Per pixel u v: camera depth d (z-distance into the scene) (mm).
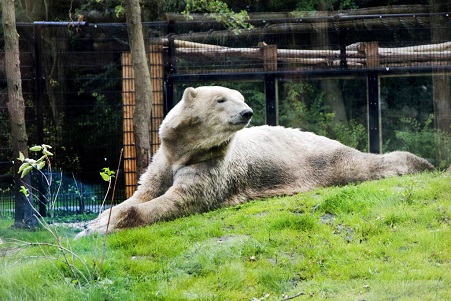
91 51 15930
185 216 10547
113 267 8148
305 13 22359
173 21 15172
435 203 9586
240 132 11914
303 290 7398
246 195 11406
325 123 22375
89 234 9789
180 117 10867
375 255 8172
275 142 12148
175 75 15070
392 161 12188
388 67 16094
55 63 16969
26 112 14867
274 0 23359
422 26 18688
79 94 16875
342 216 9344
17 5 22078
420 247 8242
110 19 20641
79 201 14258
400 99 22062
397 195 9914
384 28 18875
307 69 16078
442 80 19328
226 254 8297
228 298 7305
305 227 8992
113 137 16172
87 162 15555
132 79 14781
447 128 19359
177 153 11016
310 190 11758
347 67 16156
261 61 15828
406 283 7340
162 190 11250
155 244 8977
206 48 15539
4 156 15234
